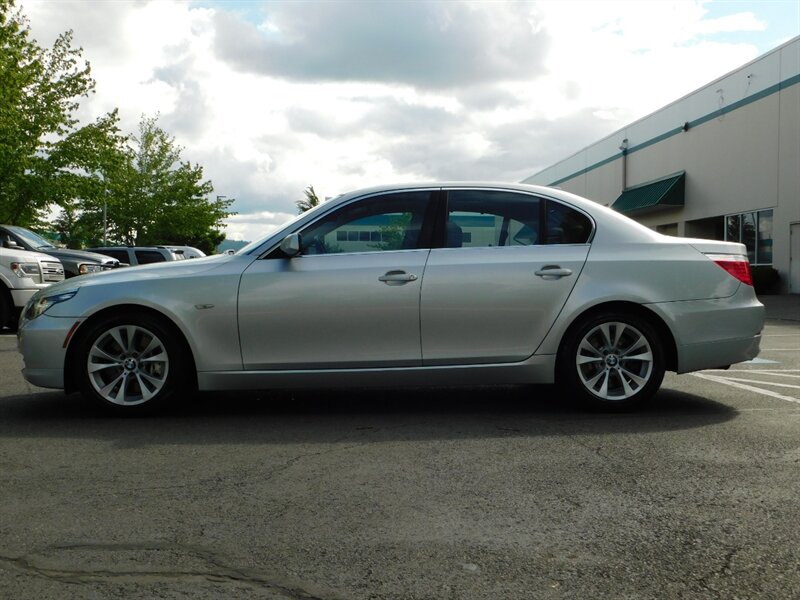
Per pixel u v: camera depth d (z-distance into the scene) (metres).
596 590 2.71
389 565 2.93
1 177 24.20
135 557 3.02
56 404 6.26
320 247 5.73
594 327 5.65
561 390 6.74
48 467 4.32
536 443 4.80
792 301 20.50
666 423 5.36
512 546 3.12
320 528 3.32
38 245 16.34
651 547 3.10
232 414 5.79
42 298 5.78
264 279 5.60
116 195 31.19
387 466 4.29
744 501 3.64
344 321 5.57
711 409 5.86
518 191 5.88
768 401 6.18
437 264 5.63
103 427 5.36
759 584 2.75
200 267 5.70
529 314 5.62
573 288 5.63
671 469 4.20
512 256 5.68
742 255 5.97
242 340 5.59
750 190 24.28
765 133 23.45
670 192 28.45
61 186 25.31
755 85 23.92
